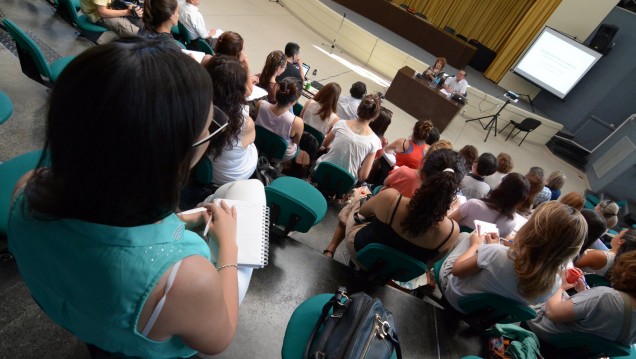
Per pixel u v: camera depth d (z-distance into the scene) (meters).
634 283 1.48
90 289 0.45
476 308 1.62
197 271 0.47
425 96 6.28
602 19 7.32
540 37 7.82
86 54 0.36
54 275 0.47
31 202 0.41
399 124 6.12
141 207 0.42
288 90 2.21
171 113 0.37
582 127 7.70
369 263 1.64
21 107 2.25
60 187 0.40
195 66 0.40
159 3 2.60
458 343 1.60
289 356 1.12
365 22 8.43
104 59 0.35
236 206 0.94
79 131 0.36
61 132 0.37
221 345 0.59
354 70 7.20
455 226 1.50
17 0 3.44
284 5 8.48
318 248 2.36
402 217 1.49
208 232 0.79
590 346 1.58
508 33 9.11
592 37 7.52
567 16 7.62
